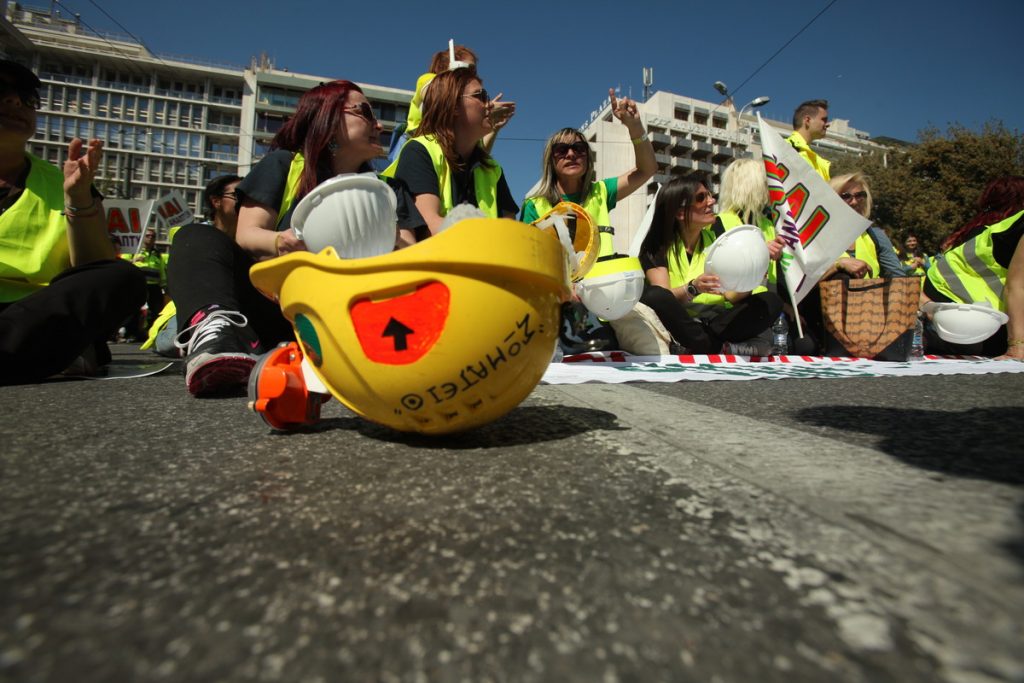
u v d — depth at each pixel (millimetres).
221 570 439
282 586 414
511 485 663
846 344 3326
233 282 1791
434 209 2123
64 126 50156
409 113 3422
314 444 897
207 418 1159
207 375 1447
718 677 307
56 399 1457
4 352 1732
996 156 17391
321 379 911
